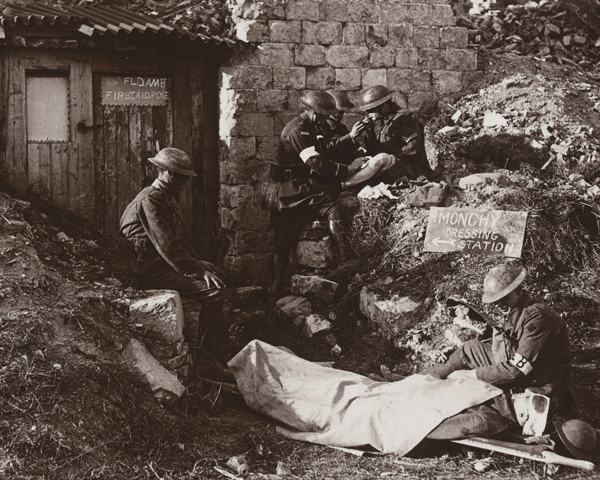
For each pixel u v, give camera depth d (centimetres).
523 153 840
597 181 809
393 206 754
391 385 540
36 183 789
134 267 628
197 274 630
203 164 866
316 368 577
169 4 876
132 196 831
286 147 752
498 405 511
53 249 662
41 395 485
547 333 506
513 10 1071
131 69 820
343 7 873
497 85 925
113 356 545
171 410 548
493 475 484
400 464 498
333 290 721
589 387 596
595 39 1052
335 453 517
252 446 518
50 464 451
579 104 921
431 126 885
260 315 734
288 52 855
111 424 496
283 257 769
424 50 910
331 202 742
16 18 752
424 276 699
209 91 862
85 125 805
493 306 644
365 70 887
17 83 776
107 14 827
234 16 859
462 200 743
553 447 490
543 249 698
